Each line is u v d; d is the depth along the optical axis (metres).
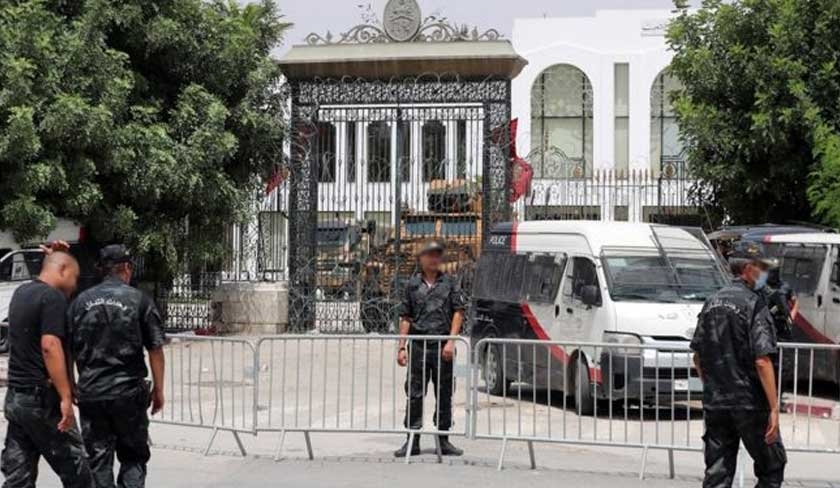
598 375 12.49
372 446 11.64
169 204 23.77
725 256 18.38
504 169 22.67
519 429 10.85
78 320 7.71
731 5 22.56
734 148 22.23
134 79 22.81
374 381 16.14
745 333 7.47
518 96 40.69
